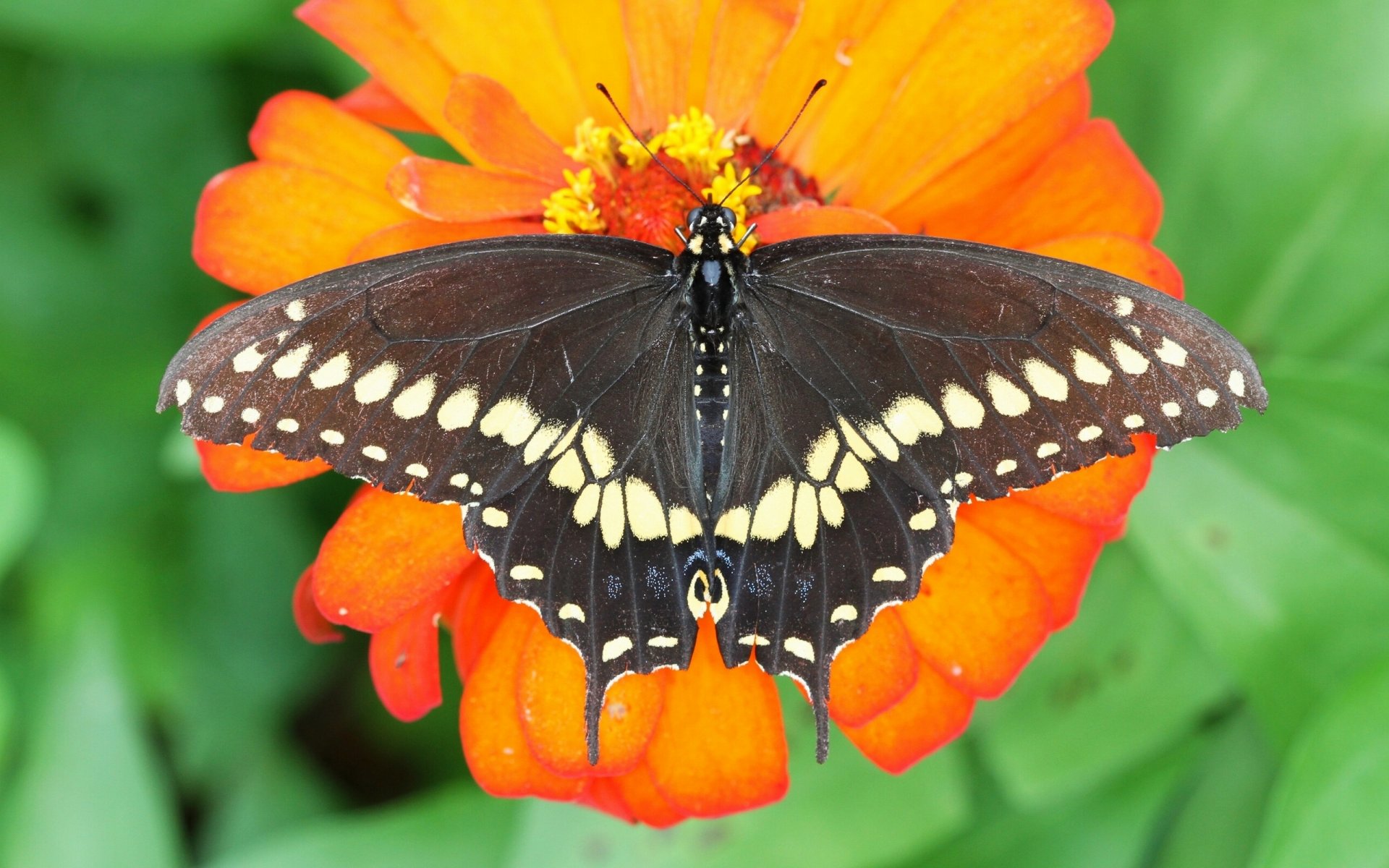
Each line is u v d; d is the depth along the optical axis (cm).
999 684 36
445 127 37
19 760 41
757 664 36
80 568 42
